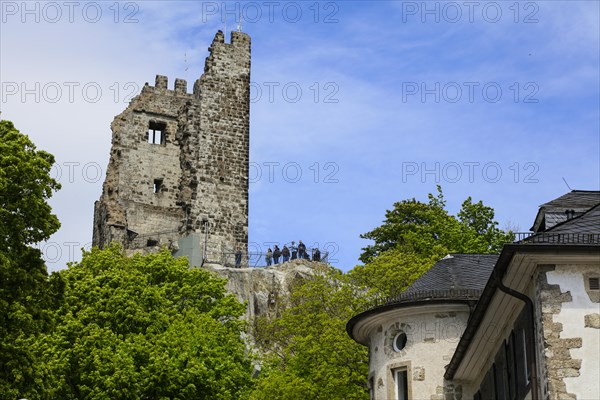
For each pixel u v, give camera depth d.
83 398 53.84
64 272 62.19
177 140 96.81
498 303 31.08
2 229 41.53
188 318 60.84
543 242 28.31
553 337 27.72
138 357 54.78
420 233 80.12
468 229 76.38
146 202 95.00
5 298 41.22
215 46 93.25
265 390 55.50
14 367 40.12
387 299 42.31
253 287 82.06
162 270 66.25
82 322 57.47
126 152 95.81
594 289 27.98
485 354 35.78
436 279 41.88
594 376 27.42
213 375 56.09
